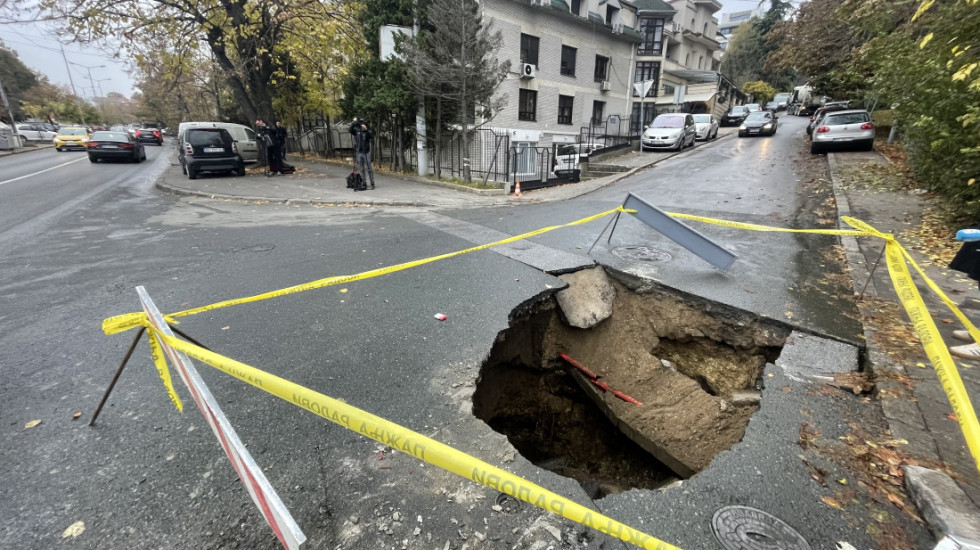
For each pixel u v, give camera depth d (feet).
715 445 10.74
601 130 79.97
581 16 73.00
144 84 127.65
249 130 61.52
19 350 11.21
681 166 48.98
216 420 5.06
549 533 6.36
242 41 43.78
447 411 8.97
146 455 7.70
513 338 14.03
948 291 14.56
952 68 16.69
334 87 56.95
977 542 5.84
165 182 40.68
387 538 6.23
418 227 24.61
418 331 12.25
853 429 8.48
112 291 15.12
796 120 105.29
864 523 6.60
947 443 7.99
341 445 7.97
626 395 13.83
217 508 6.67
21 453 7.70
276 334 12.04
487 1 55.26
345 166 58.85
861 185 30.14
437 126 43.73
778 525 6.56
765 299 14.16
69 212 28.45
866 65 38.17
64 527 6.33
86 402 9.14
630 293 16.48
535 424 15.26
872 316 12.81
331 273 16.72
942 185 22.57
